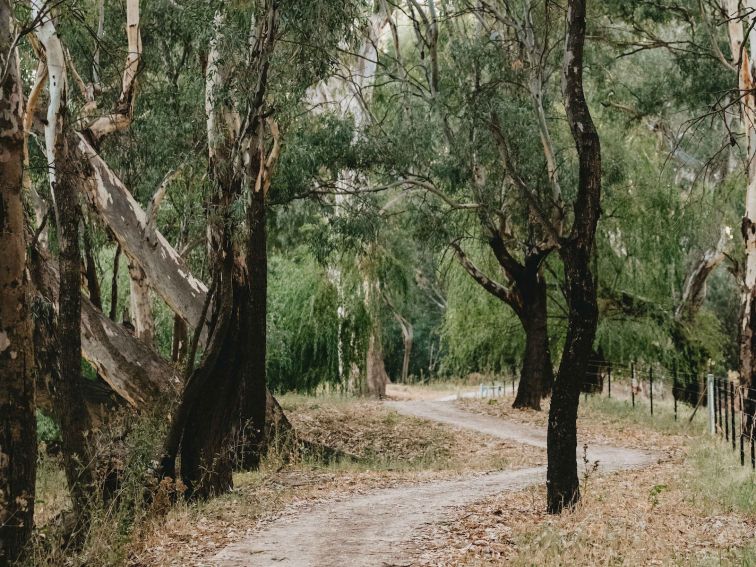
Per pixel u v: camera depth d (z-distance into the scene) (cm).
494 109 2091
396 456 2155
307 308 3222
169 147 2125
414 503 1283
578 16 1197
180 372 1791
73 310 1124
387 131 2397
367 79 2920
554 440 1179
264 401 1864
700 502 1227
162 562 944
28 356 883
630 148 2884
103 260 3050
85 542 985
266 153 1991
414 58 2641
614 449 2047
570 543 952
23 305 879
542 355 2791
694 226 2886
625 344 3088
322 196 2431
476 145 2173
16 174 874
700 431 2283
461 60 2102
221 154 1564
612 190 2728
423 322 6019
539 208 1811
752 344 1941
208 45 1593
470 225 2797
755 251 1948
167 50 2147
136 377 1741
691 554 930
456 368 3584
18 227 875
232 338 1451
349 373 3259
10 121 872
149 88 2228
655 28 2769
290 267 3372
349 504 1303
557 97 2322
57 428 2009
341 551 963
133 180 2288
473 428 2481
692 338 3234
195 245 2289
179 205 2427
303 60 1534
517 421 2591
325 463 1978
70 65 1642
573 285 1184
